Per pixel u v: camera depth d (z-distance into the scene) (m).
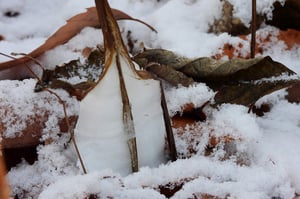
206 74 0.54
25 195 0.51
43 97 0.54
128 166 0.49
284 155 0.50
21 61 0.59
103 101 0.48
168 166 0.49
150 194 0.47
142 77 0.48
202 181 0.47
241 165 0.51
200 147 0.52
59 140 0.53
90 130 0.48
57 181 0.48
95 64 0.56
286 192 0.48
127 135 0.48
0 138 0.52
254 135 0.51
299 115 0.56
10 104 0.53
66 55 0.61
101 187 0.46
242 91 0.53
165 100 0.50
